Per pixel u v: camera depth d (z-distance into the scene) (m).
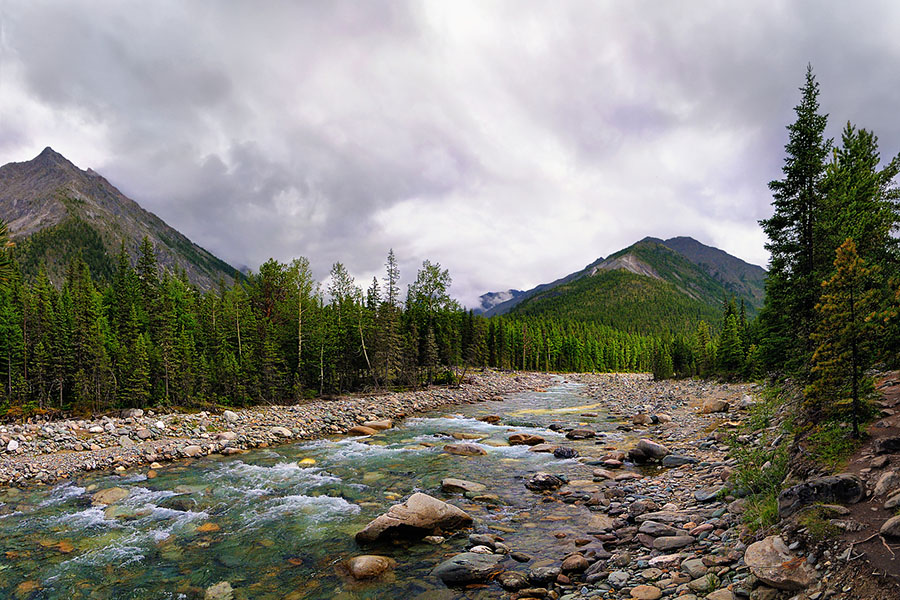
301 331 48.41
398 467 20.75
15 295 35.97
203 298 56.94
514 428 32.22
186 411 33.66
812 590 6.13
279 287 55.91
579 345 131.88
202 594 9.93
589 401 51.34
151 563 11.48
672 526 11.25
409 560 11.23
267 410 36.75
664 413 35.09
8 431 24.94
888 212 20.91
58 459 22.17
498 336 108.56
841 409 10.34
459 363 85.00
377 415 38.03
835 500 7.63
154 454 23.72
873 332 10.09
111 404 32.62
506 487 17.25
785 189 19.27
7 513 15.43
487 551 11.24
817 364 10.78
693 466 17.75
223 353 42.62
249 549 12.18
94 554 12.03
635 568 9.38
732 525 10.18
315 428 32.31
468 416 39.62
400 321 61.31
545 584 9.55
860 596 5.54
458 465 20.80
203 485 18.44
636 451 20.83
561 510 14.36
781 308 18.91
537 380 87.69
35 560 11.73
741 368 56.22
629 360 152.25
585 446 24.73
